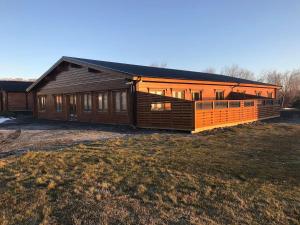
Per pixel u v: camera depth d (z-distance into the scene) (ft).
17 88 96.94
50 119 72.74
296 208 13.97
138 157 22.99
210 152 25.07
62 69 67.10
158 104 43.88
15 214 13.30
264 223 12.51
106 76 53.72
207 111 42.16
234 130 40.93
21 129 49.08
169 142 30.40
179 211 13.52
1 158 24.39
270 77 155.33
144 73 50.90
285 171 19.52
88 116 59.98
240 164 21.04
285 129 42.19
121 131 43.01
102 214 13.21
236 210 13.66
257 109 58.59
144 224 12.32
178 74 63.82
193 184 16.87
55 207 13.96
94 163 21.27
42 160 22.24
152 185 16.75
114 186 16.61
